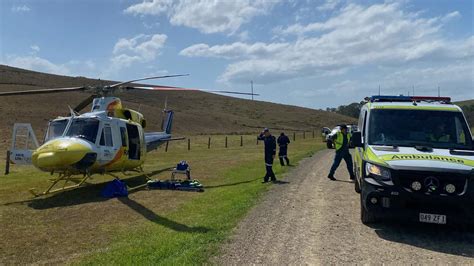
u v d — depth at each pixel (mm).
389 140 7781
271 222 7684
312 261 5605
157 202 10336
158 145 17641
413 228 7305
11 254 6406
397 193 6461
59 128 12203
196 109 92500
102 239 7137
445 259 5738
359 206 9133
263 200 9820
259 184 12414
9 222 8445
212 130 67312
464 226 7203
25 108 52719
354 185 12094
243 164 19156
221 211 8734
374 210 6738
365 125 8375
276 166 17156
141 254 5980
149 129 56938
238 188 11914
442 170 6336
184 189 12109
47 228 7969
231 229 7211
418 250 6117
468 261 5664
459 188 6332
